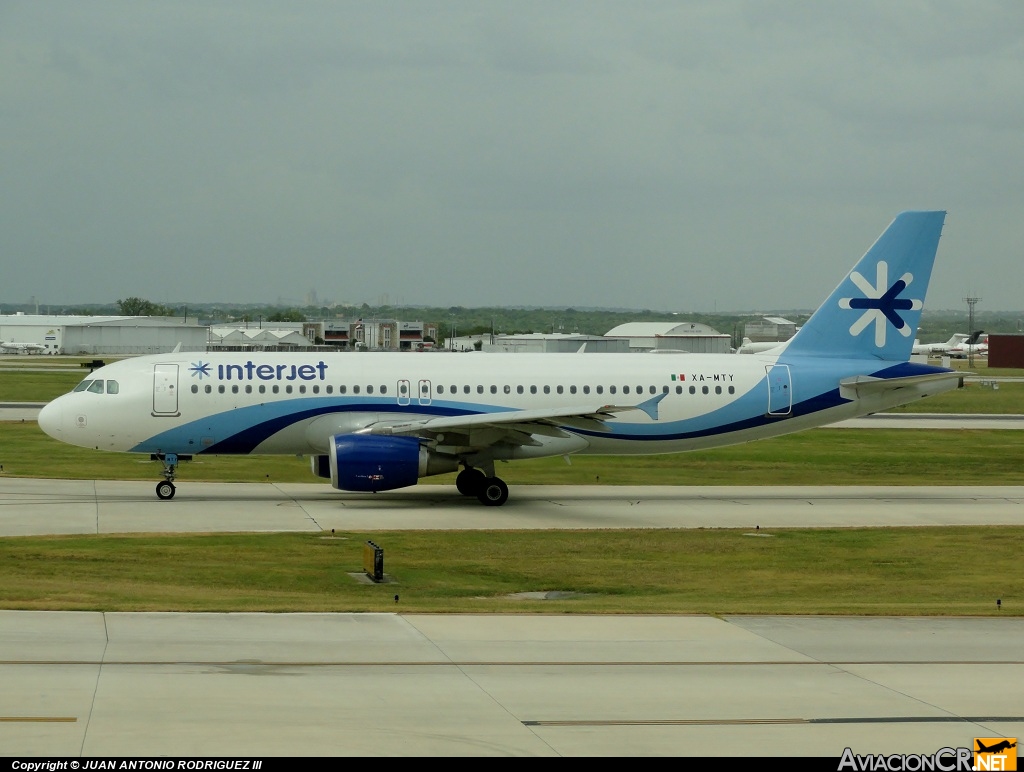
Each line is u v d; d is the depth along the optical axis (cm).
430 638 7756
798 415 16550
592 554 12256
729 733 5853
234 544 12156
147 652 7094
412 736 5681
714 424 16375
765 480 19100
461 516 14625
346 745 5516
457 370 16075
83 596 8950
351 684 6544
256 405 15488
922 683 6862
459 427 14762
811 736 5841
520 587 10694
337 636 7725
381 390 15775
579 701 6344
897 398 16725
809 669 7156
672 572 11481
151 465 19438
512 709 6169
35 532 12569
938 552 12638
